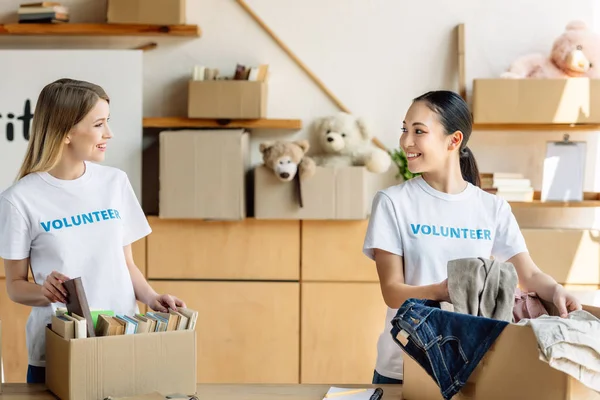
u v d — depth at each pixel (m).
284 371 3.31
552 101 3.22
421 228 1.79
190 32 3.37
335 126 3.32
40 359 1.87
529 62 3.36
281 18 3.49
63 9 3.40
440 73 3.48
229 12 3.49
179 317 1.57
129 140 3.35
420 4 3.47
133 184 3.35
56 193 1.86
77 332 1.46
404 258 1.81
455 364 1.37
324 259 3.27
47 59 3.35
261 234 3.29
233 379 3.32
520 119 3.24
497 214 1.84
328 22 3.49
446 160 1.82
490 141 3.50
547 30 3.44
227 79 3.36
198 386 1.65
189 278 3.31
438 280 1.77
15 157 3.38
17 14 3.48
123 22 3.34
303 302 3.29
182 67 3.52
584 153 3.34
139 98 3.34
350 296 3.27
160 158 3.23
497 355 1.32
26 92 3.36
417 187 1.84
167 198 3.23
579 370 1.23
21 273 1.86
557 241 3.24
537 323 1.26
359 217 3.21
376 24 3.48
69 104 1.80
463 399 1.38
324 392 1.60
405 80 3.49
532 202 3.29
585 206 3.29
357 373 3.29
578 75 3.31
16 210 1.82
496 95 3.24
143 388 1.51
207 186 3.22
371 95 3.50
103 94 1.86
